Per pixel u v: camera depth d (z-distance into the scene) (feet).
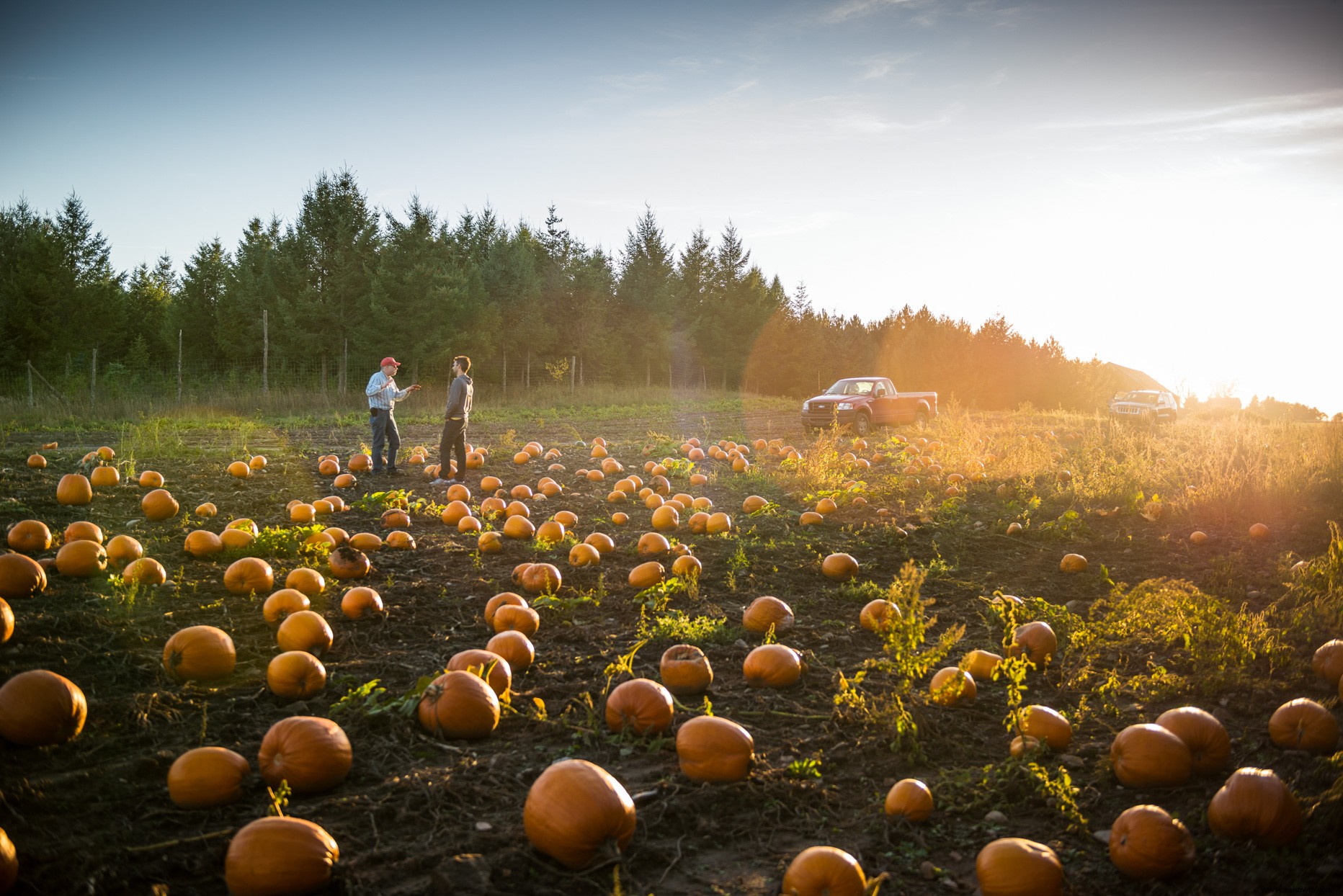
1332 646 17.01
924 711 14.87
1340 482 39.96
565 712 14.33
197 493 34.04
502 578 23.41
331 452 51.34
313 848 9.50
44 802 10.94
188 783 11.08
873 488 40.96
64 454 43.65
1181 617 18.63
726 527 30.19
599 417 93.09
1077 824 11.36
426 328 108.99
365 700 14.43
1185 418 107.04
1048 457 48.52
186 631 15.31
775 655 16.24
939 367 174.81
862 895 9.46
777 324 168.35
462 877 9.74
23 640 15.98
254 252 125.39
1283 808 10.70
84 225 133.18
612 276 162.81
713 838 11.01
